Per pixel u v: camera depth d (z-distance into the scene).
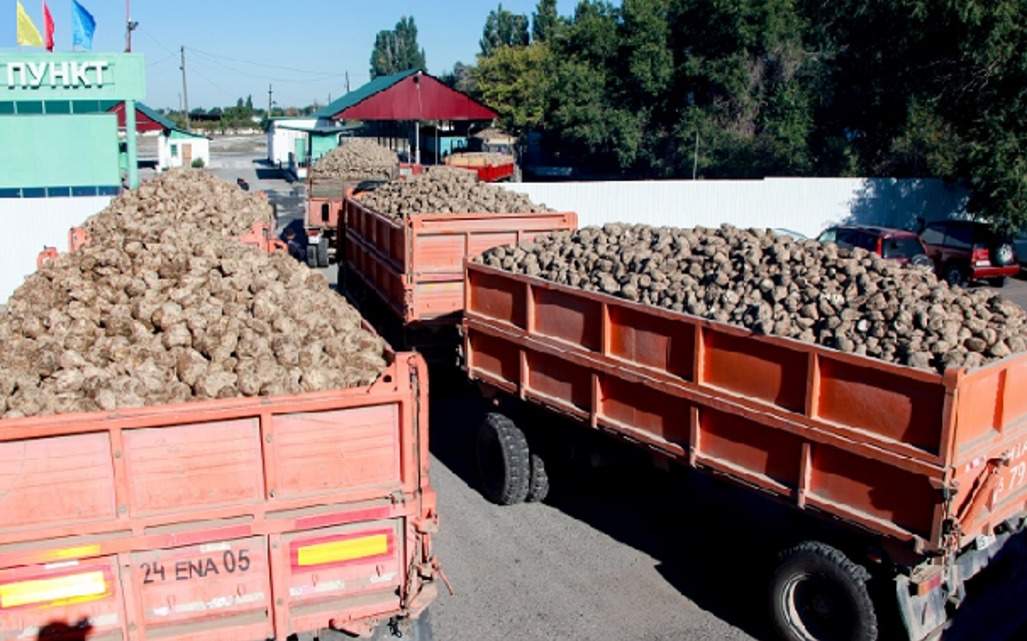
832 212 27.08
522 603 7.39
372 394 5.14
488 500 9.49
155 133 59.69
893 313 6.16
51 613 4.77
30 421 4.58
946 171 27.08
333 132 51.16
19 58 25.73
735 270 7.43
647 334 7.41
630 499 9.61
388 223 12.67
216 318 6.09
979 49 23.48
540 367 8.61
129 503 4.82
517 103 60.97
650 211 25.92
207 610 5.04
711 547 8.46
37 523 4.70
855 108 30.31
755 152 34.91
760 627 7.04
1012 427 5.91
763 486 6.52
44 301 6.67
